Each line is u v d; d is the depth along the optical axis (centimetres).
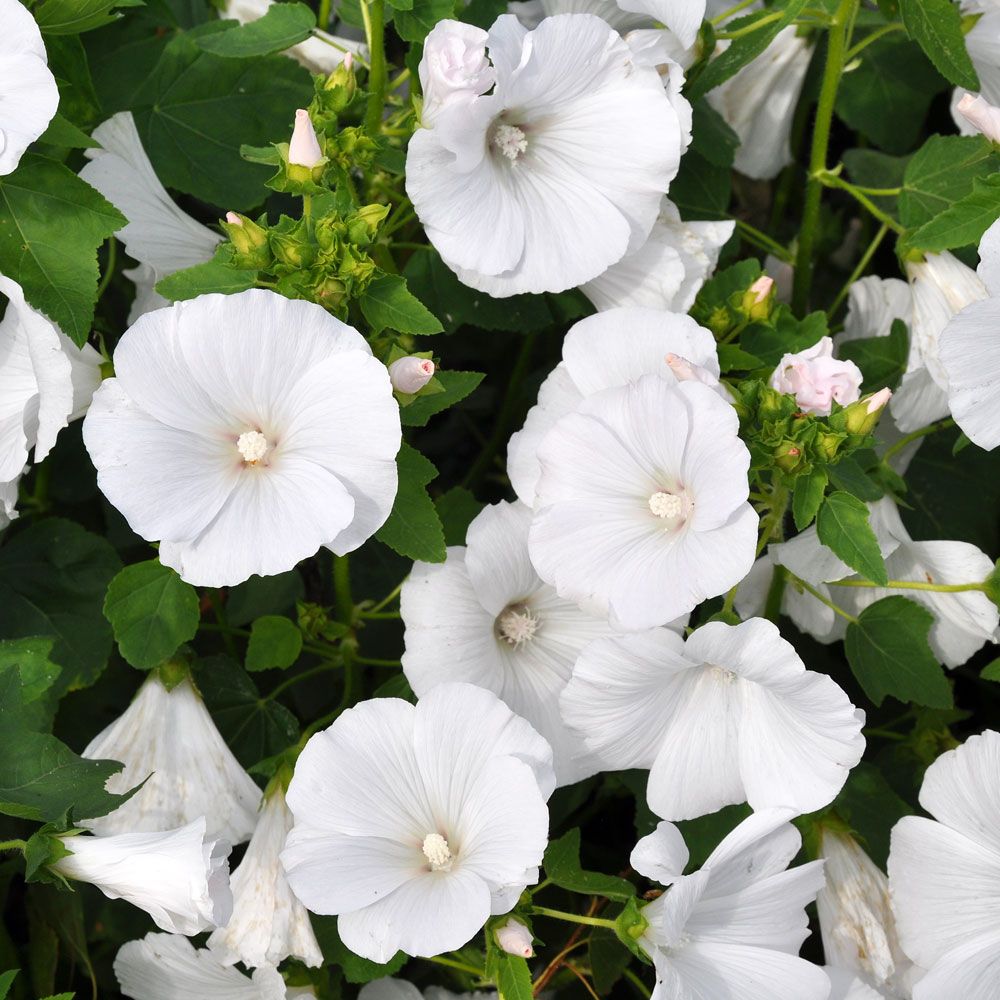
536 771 97
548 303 110
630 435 98
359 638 111
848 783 106
